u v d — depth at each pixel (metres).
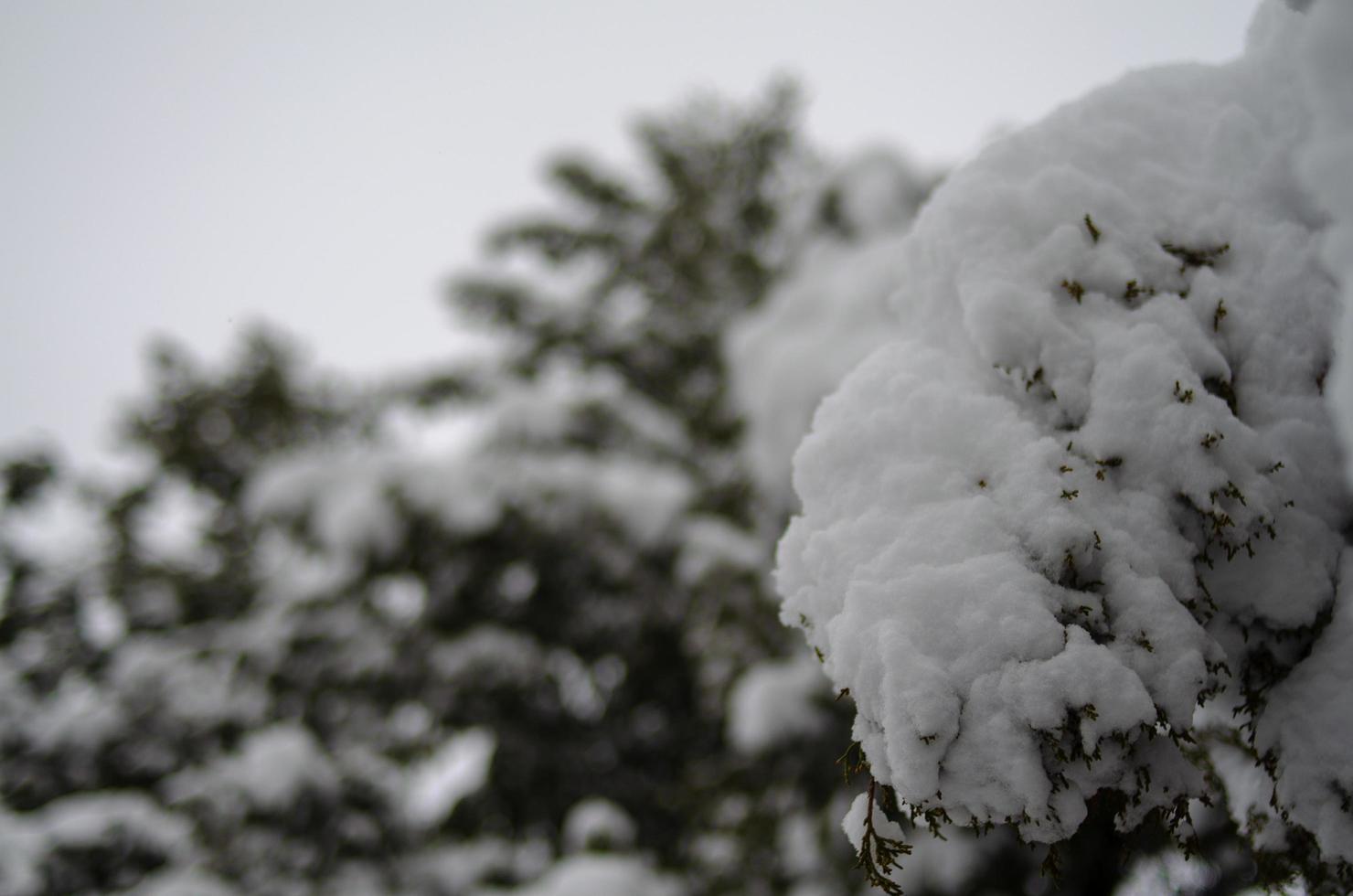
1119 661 0.75
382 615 5.35
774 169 6.68
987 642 0.76
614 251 6.67
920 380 0.95
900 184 4.00
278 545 7.54
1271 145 1.02
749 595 4.00
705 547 4.25
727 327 5.46
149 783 6.14
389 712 5.44
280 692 5.56
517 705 5.28
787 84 6.60
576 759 5.25
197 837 4.36
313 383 8.99
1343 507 0.87
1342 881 0.87
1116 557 0.80
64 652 7.71
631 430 5.76
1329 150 0.73
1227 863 1.25
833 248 3.94
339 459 5.11
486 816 5.07
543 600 5.41
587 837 4.29
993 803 0.74
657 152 6.57
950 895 2.35
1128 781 0.75
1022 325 0.92
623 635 5.45
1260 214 0.99
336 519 4.76
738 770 3.80
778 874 3.24
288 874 4.42
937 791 0.74
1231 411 0.90
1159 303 0.93
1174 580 0.81
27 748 6.40
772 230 6.14
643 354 6.31
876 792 0.84
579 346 6.27
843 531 0.88
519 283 6.29
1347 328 0.73
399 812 4.92
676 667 5.46
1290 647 0.88
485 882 4.80
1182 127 1.07
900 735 0.74
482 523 4.77
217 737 5.73
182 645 6.59
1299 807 0.86
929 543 0.83
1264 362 0.91
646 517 4.80
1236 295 0.94
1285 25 1.07
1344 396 0.73
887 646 0.77
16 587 8.07
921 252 1.06
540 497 4.91
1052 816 0.73
